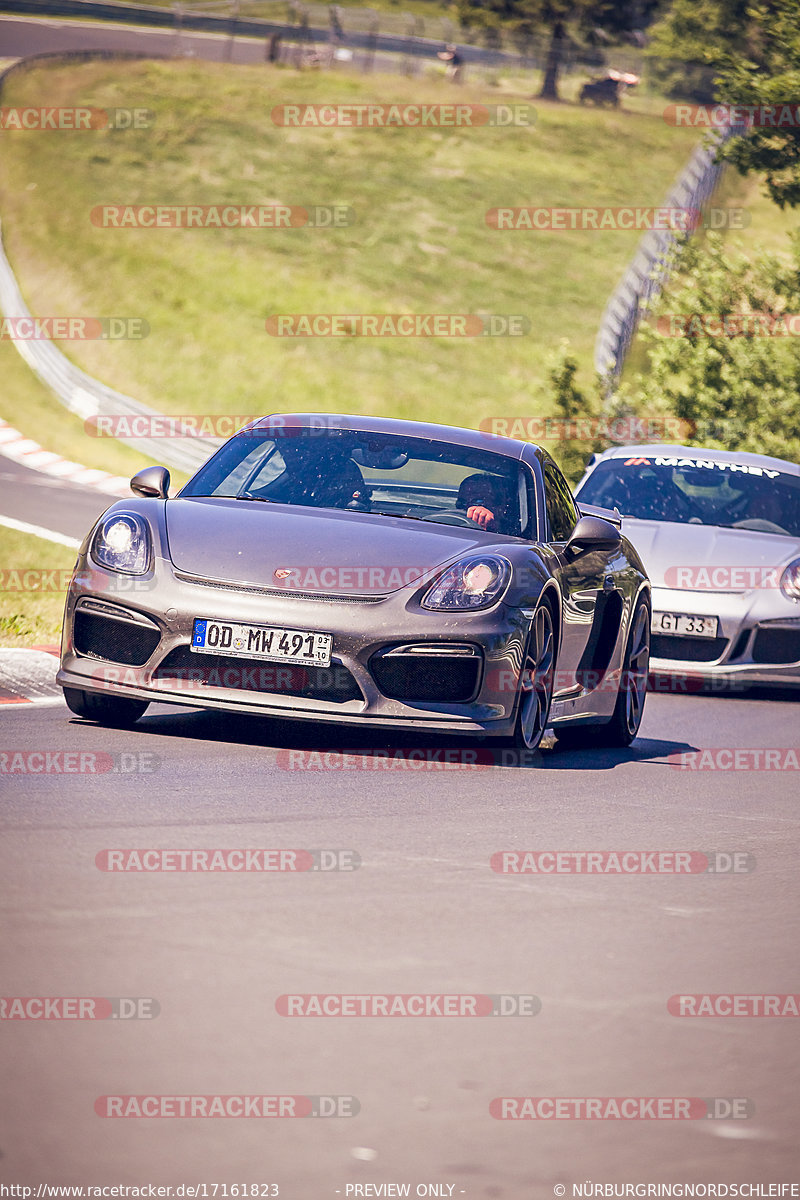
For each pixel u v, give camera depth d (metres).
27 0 193.38
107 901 13.14
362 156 162.00
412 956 12.32
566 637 23.97
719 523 38.81
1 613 35.53
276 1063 9.80
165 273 124.44
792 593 36.12
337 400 108.50
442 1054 10.21
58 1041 9.91
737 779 23.50
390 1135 8.84
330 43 196.62
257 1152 8.47
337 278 131.50
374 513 23.66
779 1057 10.73
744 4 183.12
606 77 194.88
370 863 15.29
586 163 172.62
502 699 21.38
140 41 188.12
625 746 27.11
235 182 148.38
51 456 82.31
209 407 104.00
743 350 67.06
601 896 14.93
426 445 25.50
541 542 23.91
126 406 88.00
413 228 147.50
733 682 36.62
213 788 18.30
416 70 192.75
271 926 12.80
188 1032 10.22
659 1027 11.18
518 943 13.00
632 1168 8.66
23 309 103.75
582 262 147.38
